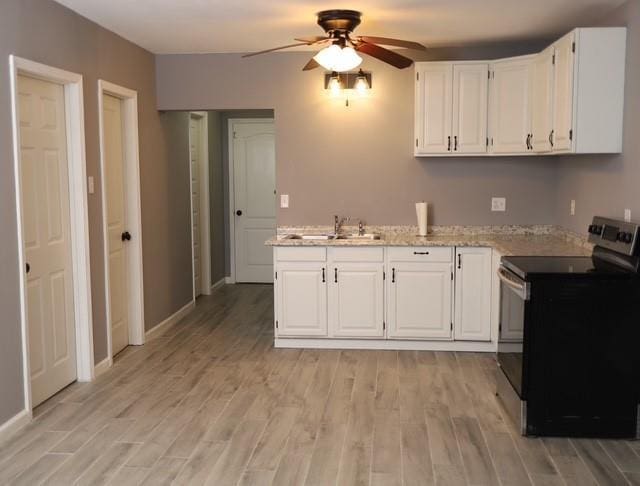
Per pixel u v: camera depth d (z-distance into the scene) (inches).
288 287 202.1
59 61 156.6
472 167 216.8
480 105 202.4
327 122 218.7
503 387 153.4
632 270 134.3
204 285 297.3
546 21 176.9
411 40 200.5
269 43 203.9
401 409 152.1
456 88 202.8
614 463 123.7
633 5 149.6
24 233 143.9
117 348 199.8
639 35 146.1
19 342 140.2
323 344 204.4
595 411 134.3
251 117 316.2
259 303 276.7
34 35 145.3
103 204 180.9
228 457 126.9
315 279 201.0
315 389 166.2
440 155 207.5
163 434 138.0
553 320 132.9
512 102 197.2
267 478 118.2
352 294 200.4
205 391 165.0
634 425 134.0
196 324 239.3
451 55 211.2
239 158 319.3
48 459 126.1
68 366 168.4
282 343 205.8
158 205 226.2
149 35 191.8
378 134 217.6
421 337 200.1
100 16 168.7
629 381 133.4
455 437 136.0
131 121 202.1
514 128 197.6
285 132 220.2
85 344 171.8
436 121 204.8
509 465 123.0
